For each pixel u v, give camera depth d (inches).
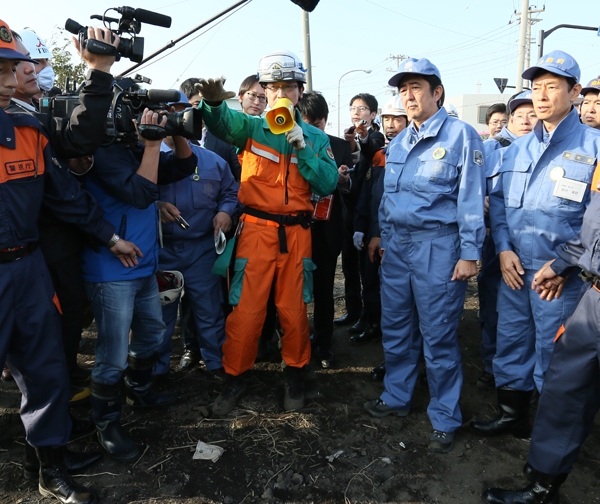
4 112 65.0
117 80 79.3
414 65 87.2
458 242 91.2
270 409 104.7
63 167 74.5
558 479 72.6
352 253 152.7
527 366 92.0
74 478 81.4
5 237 64.9
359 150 140.5
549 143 83.7
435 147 89.8
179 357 132.5
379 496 78.5
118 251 80.8
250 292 98.1
